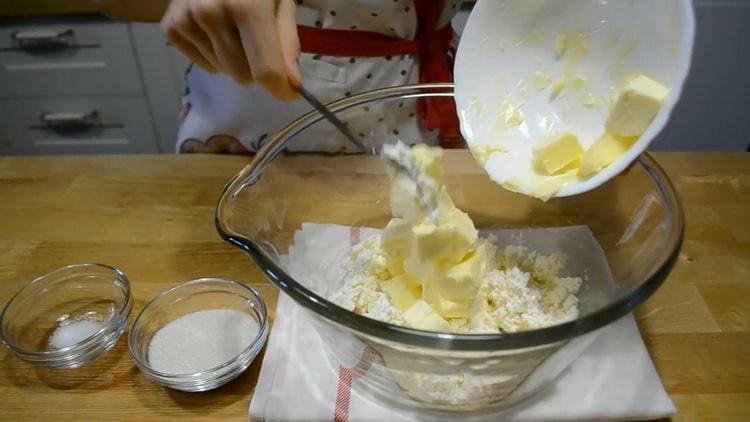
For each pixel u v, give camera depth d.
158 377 0.58
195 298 0.68
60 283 0.71
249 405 0.57
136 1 0.88
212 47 0.64
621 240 0.63
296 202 0.69
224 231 0.51
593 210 0.67
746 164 0.84
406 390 0.55
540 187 0.52
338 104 0.69
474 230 0.58
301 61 0.90
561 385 0.56
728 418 0.55
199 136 1.01
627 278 0.58
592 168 0.50
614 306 0.44
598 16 0.52
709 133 1.44
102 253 0.75
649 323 0.63
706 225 0.75
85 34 1.38
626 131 0.48
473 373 0.51
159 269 0.73
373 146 0.74
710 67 1.34
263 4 0.56
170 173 0.88
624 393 0.55
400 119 0.77
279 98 0.61
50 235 0.78
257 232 0.57
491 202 0.73
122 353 0.64
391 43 0.90
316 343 0.61
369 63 0.91
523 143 0.56
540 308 0.60
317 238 0.69
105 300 0.69
